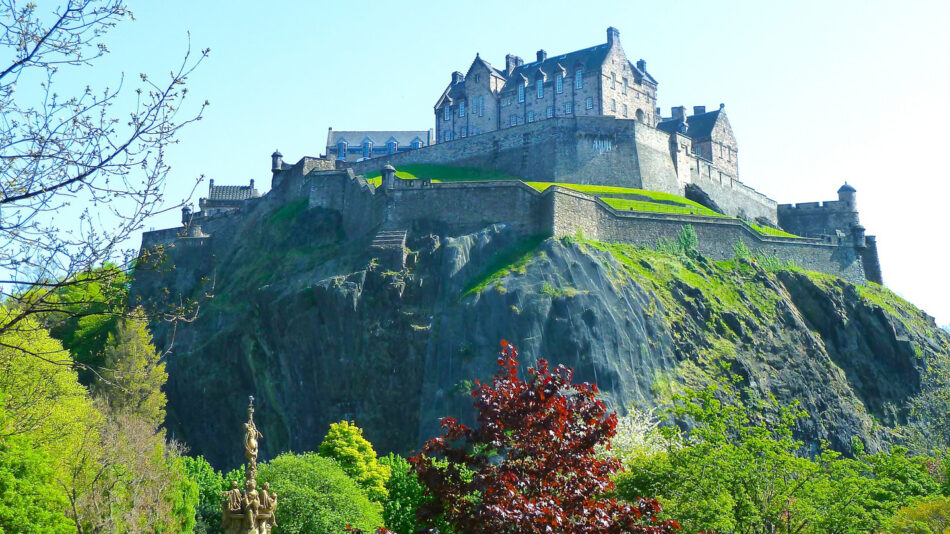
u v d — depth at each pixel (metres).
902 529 55.97
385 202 117.62
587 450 26.55
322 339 106.62
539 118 155.50
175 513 65.31
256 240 131.25
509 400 26.45
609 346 99.69
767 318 117.06
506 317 101.00
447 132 165.75
